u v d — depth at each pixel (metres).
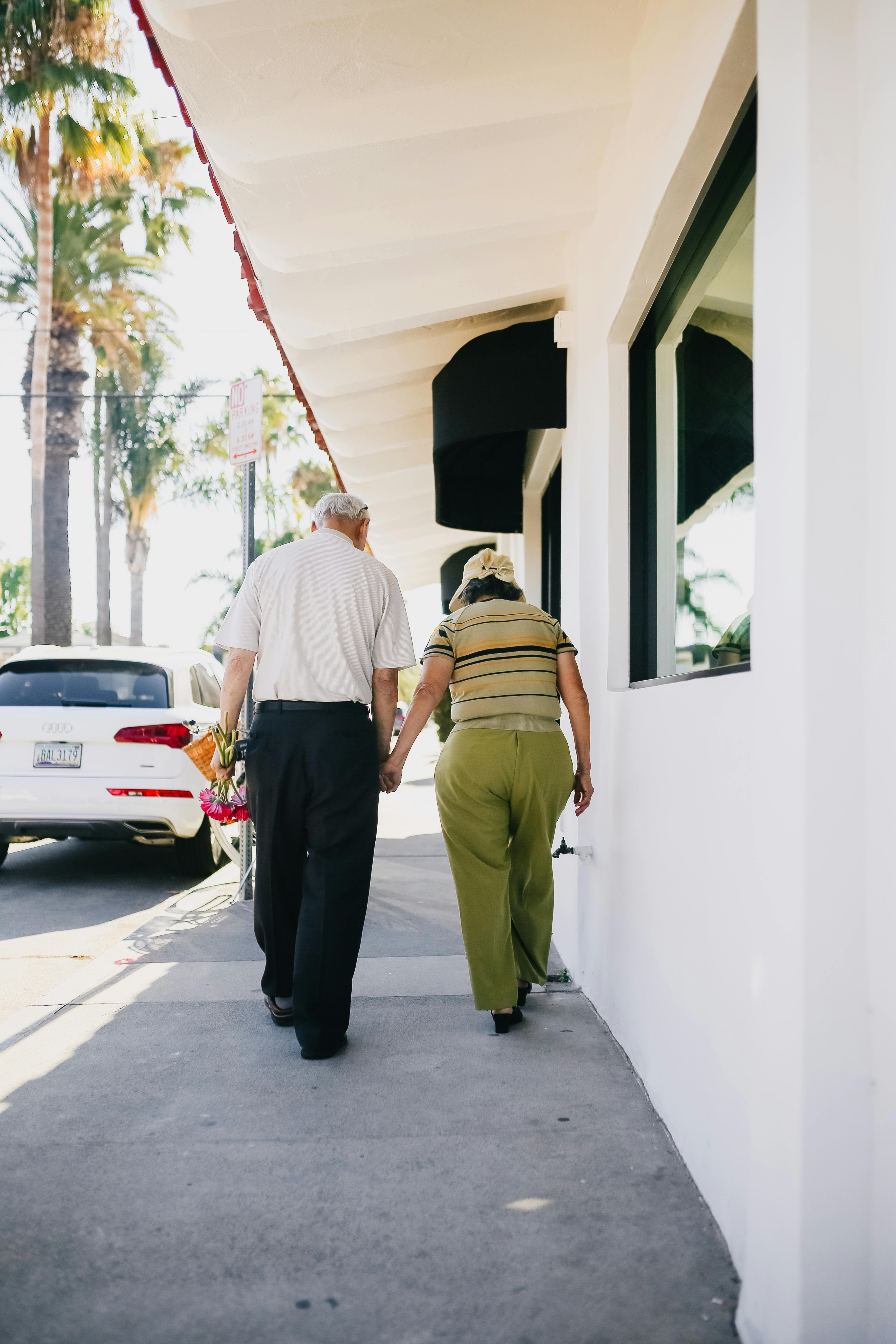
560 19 2.99
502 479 7.07
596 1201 2.33
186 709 7.11
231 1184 2.41
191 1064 3.21
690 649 3.15
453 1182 2.42
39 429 25.56
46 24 20.22
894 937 1.66
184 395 23.59
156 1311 1.92
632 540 3.73
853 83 1.72
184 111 3.38
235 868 7.53
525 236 4.23
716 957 2.24
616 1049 3.34
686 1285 2.01
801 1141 1.67
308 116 3.34
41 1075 3.12
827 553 1.69
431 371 5.79
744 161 2.45
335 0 2.59
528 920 3.70
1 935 5.47
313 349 5.27
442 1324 1.88
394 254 4.29
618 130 3.47
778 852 1.77
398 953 4.74
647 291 3.37
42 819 6.59
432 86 3.28
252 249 4.21
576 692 3.60
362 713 3.44
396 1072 3.13
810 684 1.68
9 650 27.83
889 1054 1.66
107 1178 2.44
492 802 3.49
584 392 4.28
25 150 22.78
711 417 2.93
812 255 1.71
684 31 2.56
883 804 1.66
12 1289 1.99
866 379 1.70
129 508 32.75
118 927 5.66
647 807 2.96
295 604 3.38
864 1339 1.66
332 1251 2.13
